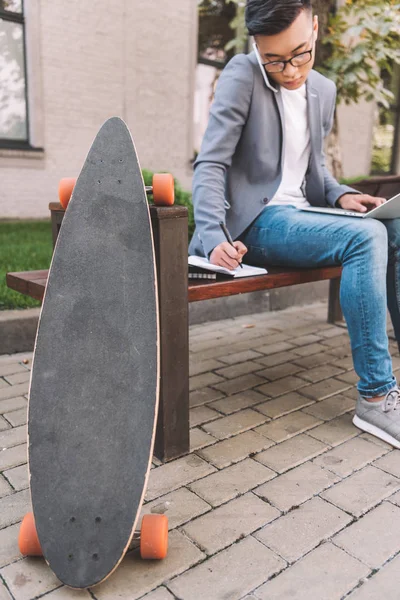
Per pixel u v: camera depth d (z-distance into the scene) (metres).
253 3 1.90
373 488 1.68
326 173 2.51
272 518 1.54
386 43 4.81
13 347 2.90
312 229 1.99
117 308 1.43
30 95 7.35
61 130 7.68
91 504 1.27
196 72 9.16
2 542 1.44
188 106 8.90
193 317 3.52
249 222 2.20
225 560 1.37
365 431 2.05
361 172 11.66
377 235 1.84
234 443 1.97
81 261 1.47
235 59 2.15
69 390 1.37
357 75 4.84
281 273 2.04
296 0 1.83
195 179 2.08
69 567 1.23
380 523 1.51
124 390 1.36
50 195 7.76
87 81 7.74
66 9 7.32
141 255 1.46
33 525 1.34
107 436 1.33
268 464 1.82
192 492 1.66
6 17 7.01
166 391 1.78
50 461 1.31
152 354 1.39
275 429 2.08
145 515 1.38
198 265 1.90
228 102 2.07
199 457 1.87
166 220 1.65
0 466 1.82
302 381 2.58
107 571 1.21
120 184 1.51
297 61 1.96
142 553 1.34
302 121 2.27
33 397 1.37
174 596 1.26
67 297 1.44
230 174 2.22
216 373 2.68
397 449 1.93
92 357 1.40
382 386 1.96
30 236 5.52
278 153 2.21
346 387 2.51
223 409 2.26
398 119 12.22
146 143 8.56
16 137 7.52
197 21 8.66
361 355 1.95
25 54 7.27
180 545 1.43
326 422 2.15
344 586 1.28
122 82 8.09
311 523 1.51
